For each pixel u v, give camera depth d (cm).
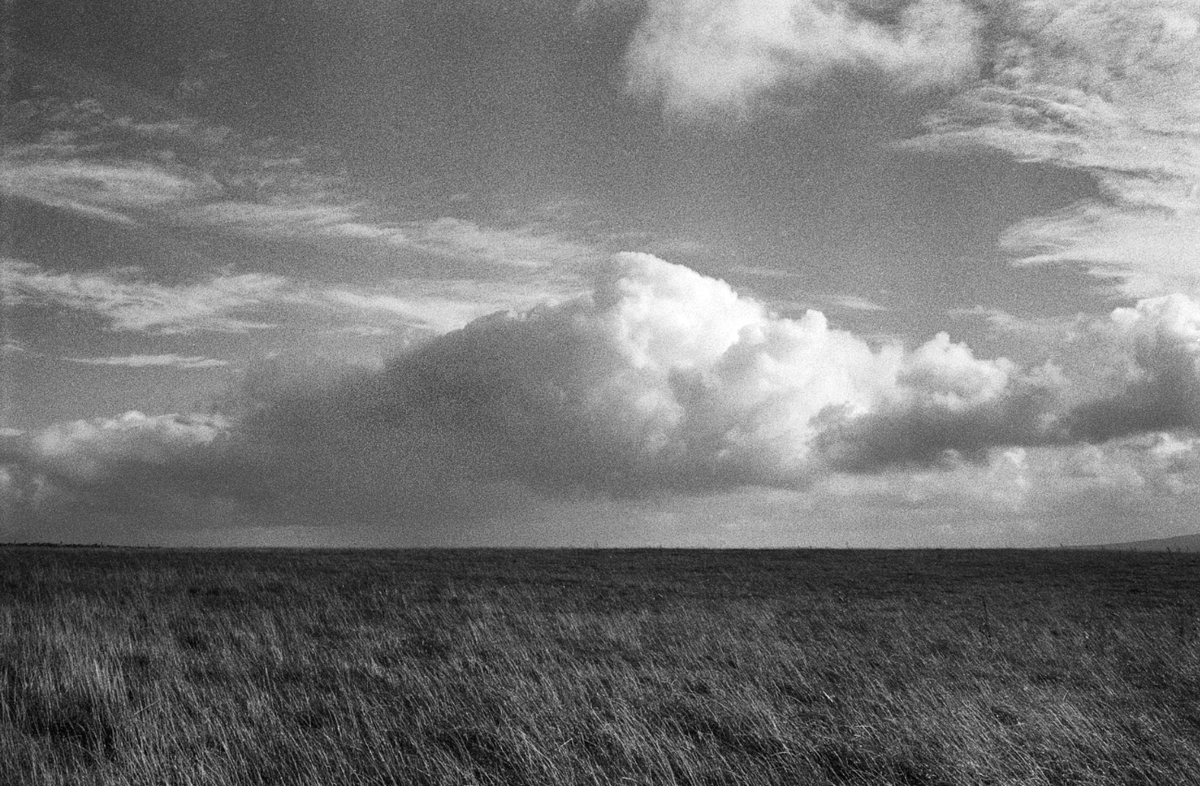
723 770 905
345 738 977
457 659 1520
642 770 898
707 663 1593
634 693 1256
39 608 1989
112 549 6825
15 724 1042
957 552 6800
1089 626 2195
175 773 845
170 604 2280
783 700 1240
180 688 1203
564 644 1800
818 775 896
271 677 1350
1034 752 973
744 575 4156
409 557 5644
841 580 3869
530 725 1025
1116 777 918
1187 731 1123
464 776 855
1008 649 1803
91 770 865
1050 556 6088
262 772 872
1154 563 5200
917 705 1178
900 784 898
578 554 6506
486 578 3738
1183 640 1897
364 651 1620
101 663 1363
